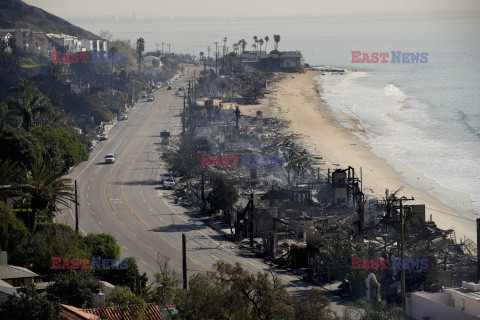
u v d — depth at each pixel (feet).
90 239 645.92
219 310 402.93
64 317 419.33
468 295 510.99
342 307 558.97
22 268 547.90
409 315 531.91
